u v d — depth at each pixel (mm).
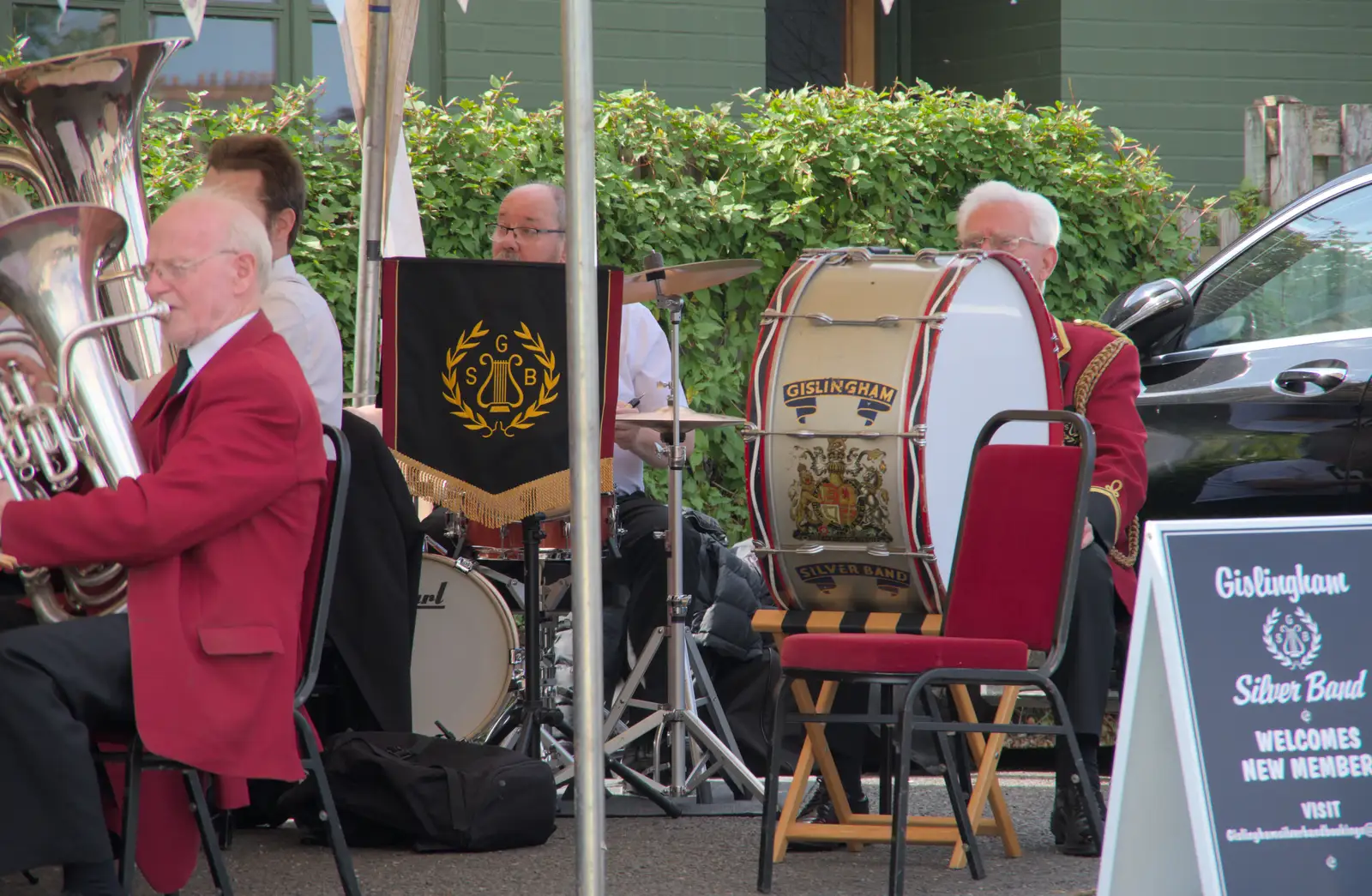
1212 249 32062
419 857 16891
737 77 34062
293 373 13484
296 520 13242
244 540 13047
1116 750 12109
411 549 18703
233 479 12781
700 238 28688
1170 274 31531
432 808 16922
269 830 18469
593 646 10703
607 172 27625
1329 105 37500
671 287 20219
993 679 14289
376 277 22312
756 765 21906
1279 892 11867
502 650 21203
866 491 16156
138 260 16531
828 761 16906
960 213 19250
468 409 18797
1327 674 12227
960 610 15742
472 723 21109
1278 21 37094
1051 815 18094
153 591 12742
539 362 18797
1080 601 17016
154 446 13570
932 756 21516
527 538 19297
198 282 13414
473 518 18891
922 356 16172
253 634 12828
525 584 19688
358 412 20766
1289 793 11992
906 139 29734
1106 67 36469
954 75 38781
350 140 26734
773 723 15125
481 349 18766
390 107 22156
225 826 17188
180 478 12680
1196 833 11742
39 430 13156
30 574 13352
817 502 16422
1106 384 18203
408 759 17500
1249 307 22094
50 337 13203
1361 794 12148
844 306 16719
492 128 27500
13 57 27922
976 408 16828
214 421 12953
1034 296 17484
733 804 19734
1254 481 21078
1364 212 21422
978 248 18766
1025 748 23734
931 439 16266
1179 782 12141
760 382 16750
